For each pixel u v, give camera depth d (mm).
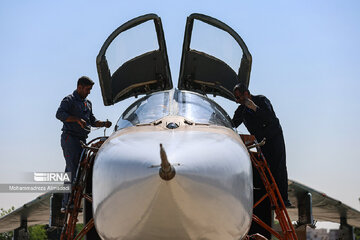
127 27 8844
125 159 5086
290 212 13109
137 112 7020
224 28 8938
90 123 8453
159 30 9102
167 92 7484
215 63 9375
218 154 5230
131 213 4777
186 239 4832
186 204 4656
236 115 8336
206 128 6129
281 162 7516
